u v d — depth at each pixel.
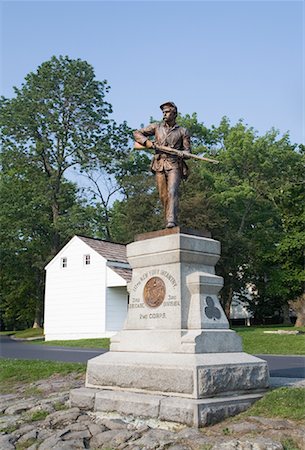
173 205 11.03
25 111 47.19
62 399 11.05
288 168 48.97
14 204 46.72
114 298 34.09
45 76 47.91
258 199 46.94
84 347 27.42
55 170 49.84
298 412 8.73
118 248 37.75
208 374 9.16
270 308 48.78
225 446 7.47
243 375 9.73
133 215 42.41
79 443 8.24
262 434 7.99
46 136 48.75
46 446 8.20
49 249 50.66
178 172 11.27
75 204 50.53
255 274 45.91
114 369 10.27
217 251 10.96
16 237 47.22
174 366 9.36
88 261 34.84
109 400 9.73
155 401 9.09
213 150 52.00
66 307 35.44
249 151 47.19
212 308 10.34
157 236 10.85
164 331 10.17
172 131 11.43
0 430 9.37
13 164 48.56
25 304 57.41
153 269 10.78
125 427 8.91
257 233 46.16
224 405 8.98
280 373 14.45
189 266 10.51
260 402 9.37
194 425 8.53
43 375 15.24
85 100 48.09
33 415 10.18
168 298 10.38
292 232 40.28
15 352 24.02
